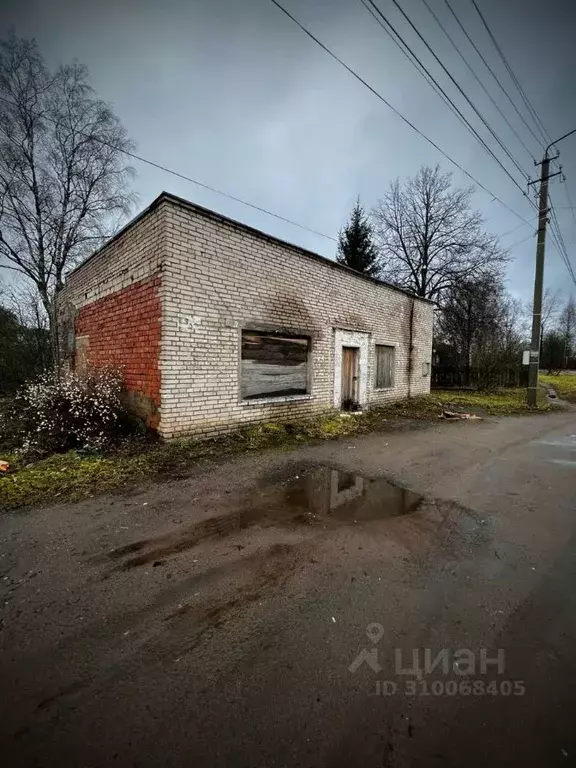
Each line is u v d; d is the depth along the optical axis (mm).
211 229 5820
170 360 5398
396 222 20469
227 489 3863
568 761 1232
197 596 2105
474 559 2557
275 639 1777
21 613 1939
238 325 6297
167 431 5414
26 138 12219
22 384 11883
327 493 3811
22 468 4316
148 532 2883
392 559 2539
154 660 1638
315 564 2461
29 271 12430
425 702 1449
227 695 1466
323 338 8164
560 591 2201
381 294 10219
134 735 1304
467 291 18438
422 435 6930
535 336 11492
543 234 11383
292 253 7293
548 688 1518
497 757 1244
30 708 1399
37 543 2691
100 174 13375
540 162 11398
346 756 1243
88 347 8297
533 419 9250
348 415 8500
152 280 5562
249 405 6539
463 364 18703
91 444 5160
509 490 3971
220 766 1198
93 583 2217
